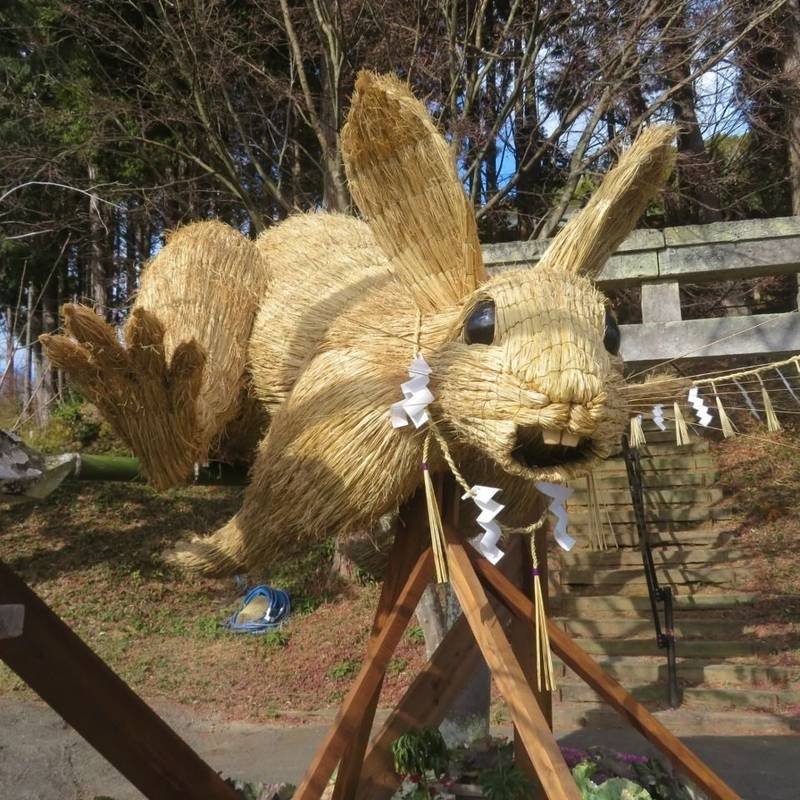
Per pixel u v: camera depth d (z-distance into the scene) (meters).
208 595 8.41
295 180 9.06
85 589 8.21
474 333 2.26
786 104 10.13
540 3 7.39
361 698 2.36
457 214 2.48
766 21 9.20
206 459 3.63
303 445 2.54
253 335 3.49
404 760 3.04
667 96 7.73
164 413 2.62
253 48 9.39
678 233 6.61
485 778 3.25
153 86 8.27
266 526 2.67
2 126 8.37
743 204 12.00
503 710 6.27
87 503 9.66
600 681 2.61
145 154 8.98
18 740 5.73
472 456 2.55
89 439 9.98
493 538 2.20
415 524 2.61
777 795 4.59
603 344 2.21
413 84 7.98
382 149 2.45
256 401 3.58
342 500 2.45
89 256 9.20
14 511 9.50
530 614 2.51
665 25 8.37
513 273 2.35
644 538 6.60
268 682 6.94
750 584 7.32
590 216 2.53
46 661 2.25
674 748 2.56
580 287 2.31
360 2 7.93
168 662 7.25
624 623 6.89
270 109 9.81
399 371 2.47
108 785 5.20
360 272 3.37
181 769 2.40
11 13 9.05
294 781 5.01
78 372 2.48
